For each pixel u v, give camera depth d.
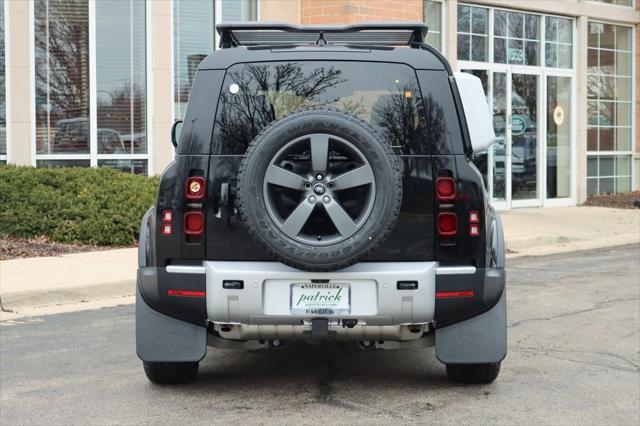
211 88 5.52
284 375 6.38
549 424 5.25
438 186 5.44
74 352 7.14
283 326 5.43
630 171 21.17
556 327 8.05
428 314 5.39
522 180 18.61
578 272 11.53
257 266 5.37
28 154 14.02
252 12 15.45
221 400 5.75
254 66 5.57
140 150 14.67
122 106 14.55
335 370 6.53
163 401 5.73
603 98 20.44
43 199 12.34
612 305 9.12
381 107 5.53
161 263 5.49
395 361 6.80
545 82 18.89
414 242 5.42
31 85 14.03
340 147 5.11
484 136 5.61
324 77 5.58
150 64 14.61
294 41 6.34
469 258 5.46
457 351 5.61
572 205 19.45
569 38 19.47
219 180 5.43
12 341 7.55
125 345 7.39
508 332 7.83
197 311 5.48
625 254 13.43
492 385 6.09
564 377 6.31
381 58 5.59
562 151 19.34
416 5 16.08
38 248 11.80
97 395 5.88
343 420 5.30
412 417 5.36
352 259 5.11
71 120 14.30
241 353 7.09
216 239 5.43
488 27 17.81
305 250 5.07
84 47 14.34
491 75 17.88
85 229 12.21
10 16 13.91
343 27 5.89
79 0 14.27
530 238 14.28
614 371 6.48
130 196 12.73
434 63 5.57
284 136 5.07
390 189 5.08
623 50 20.81
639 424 5.27
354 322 5.37
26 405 5.66
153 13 14.59
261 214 5.09
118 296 9.78
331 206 5.08
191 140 5.47
